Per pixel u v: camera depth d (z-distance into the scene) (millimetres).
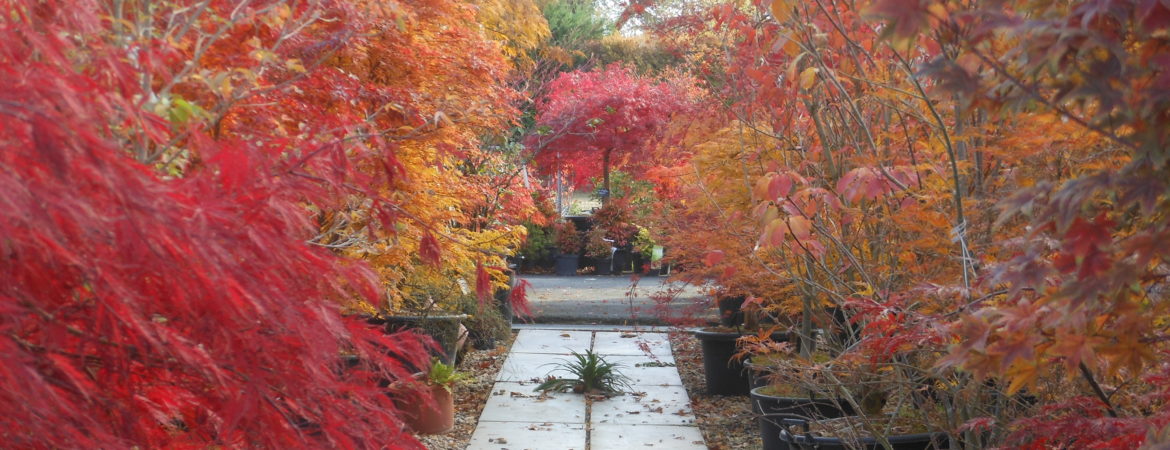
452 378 6520
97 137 1164
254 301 1395
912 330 2936
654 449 6266
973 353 1966
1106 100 1490
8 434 1147
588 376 7750
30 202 1075
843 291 4379
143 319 1369
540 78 16422
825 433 4758
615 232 15883
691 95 15000
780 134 4980
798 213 3469
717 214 5816
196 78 2600
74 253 1235
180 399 1677
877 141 4285
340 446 1666
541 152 15305
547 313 11484
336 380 1812
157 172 1991
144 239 1191
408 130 4770
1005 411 3404
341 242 3975
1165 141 1500
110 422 1443
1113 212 1759
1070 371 1894
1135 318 1779
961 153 3572
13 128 1118
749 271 5113
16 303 1229
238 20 2836
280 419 1562
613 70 16750
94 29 1510
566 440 6434
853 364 3961
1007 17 1568
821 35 3527
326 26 4180
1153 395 2338
